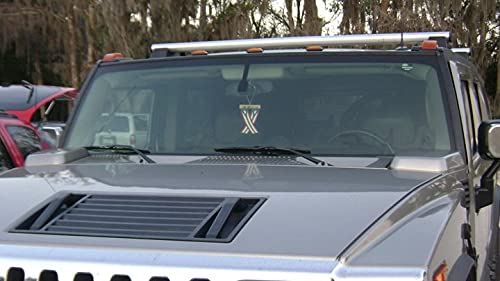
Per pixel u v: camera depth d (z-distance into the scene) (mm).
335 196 4066
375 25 32906
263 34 37938
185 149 5988
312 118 5840
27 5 45094
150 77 6480
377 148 5562
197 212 3947
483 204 5832
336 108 5852
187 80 6332
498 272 7758
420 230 3688
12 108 16500
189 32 33219
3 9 45406
